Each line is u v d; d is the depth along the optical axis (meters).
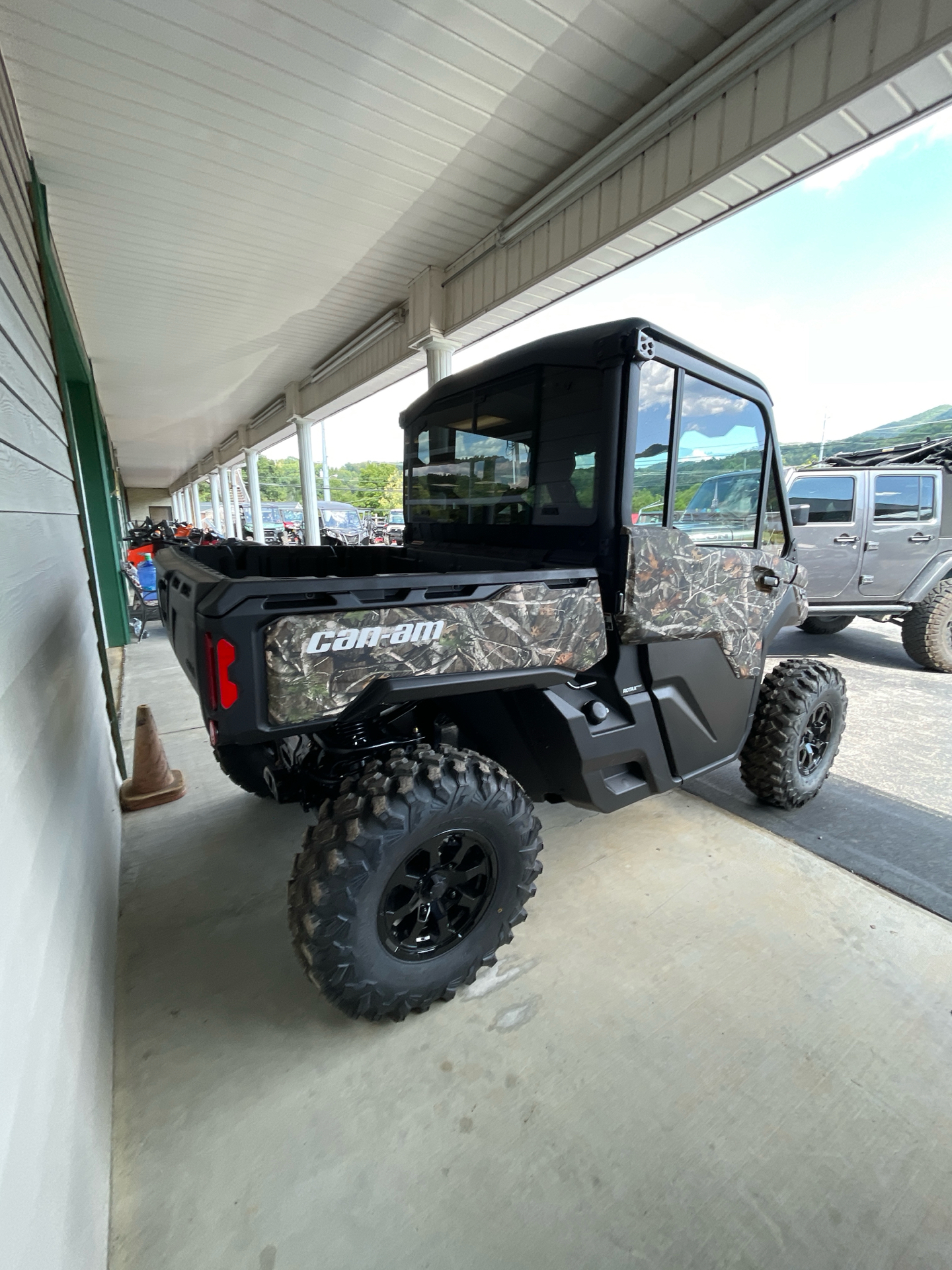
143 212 4.29
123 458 21.00
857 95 2.57
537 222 4.26
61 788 1.41
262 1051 1.52
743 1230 1.12
